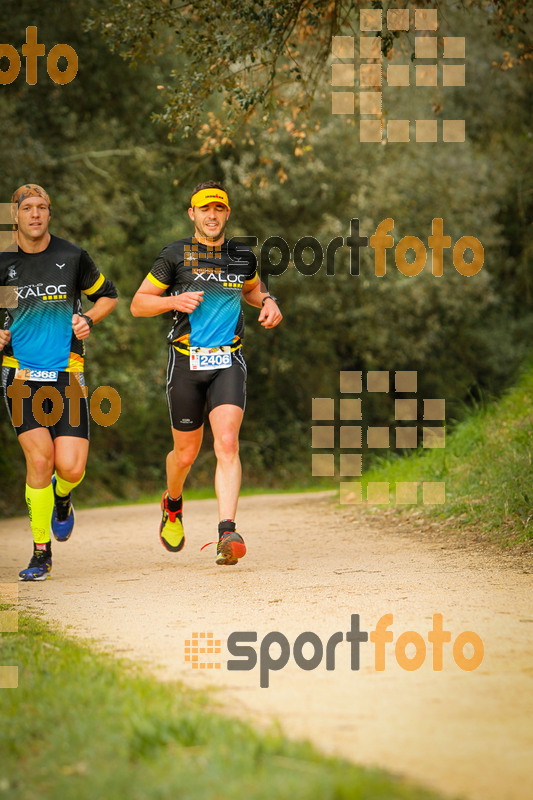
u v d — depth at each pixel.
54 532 17.30
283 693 8.02
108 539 23.27
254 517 25.98
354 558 16.16
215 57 21.06
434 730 6.91
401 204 62.72
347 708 7.53
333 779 5.56
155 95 56.91
